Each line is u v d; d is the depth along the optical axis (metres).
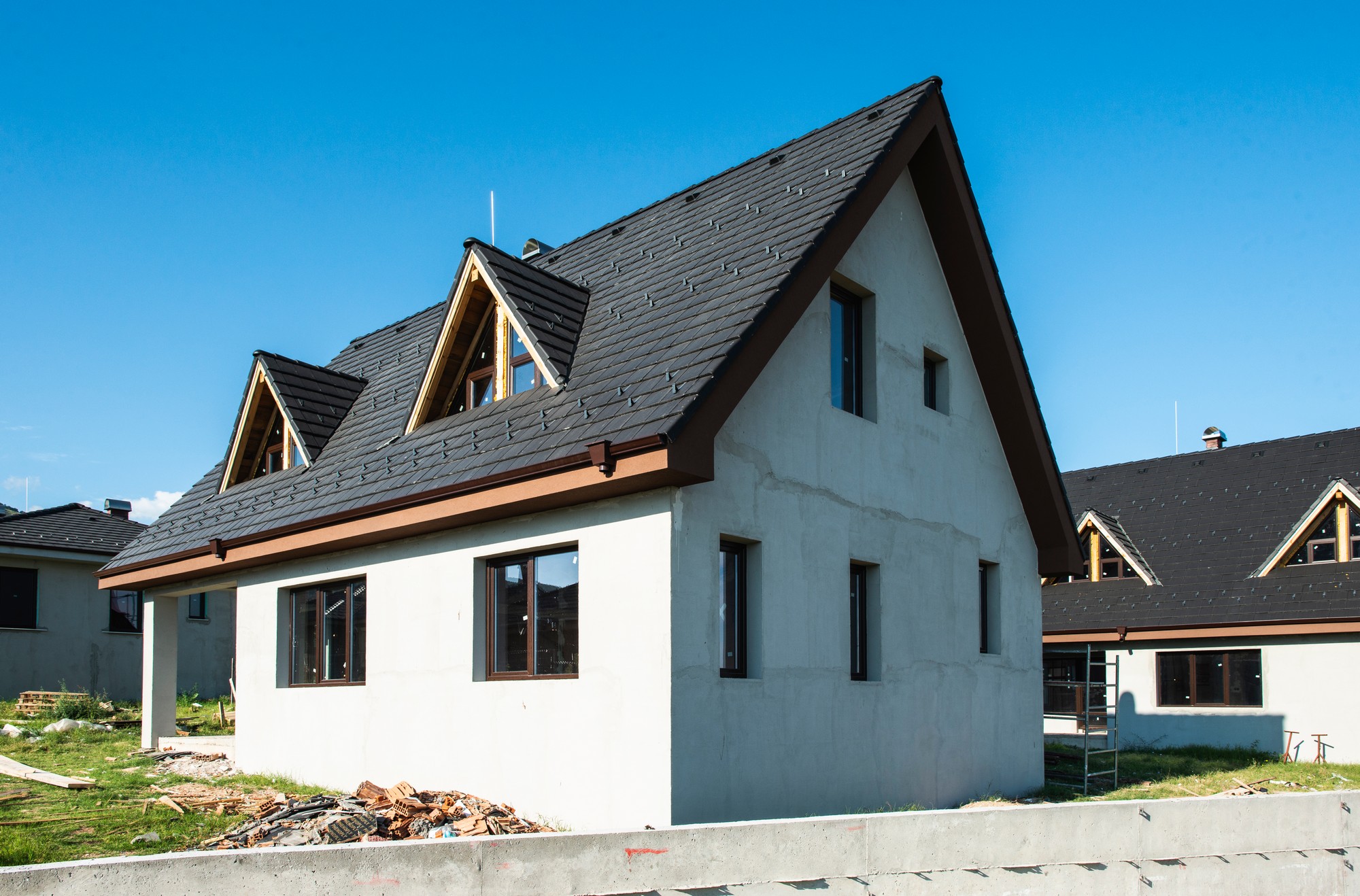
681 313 11.13
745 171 14.75
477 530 11.36
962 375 14.66
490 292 12.97
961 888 7.31
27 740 17.67
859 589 12.22
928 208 14.15
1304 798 8.74
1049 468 15.38
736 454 10.23
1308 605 21.27
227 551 14.38
